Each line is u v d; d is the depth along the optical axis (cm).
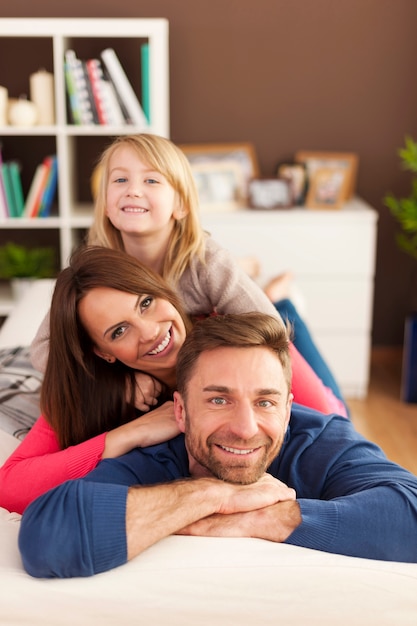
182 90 407
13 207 381
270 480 129
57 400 153
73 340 147
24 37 392
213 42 402
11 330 254
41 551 114
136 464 138
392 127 414
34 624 115
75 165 406
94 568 116
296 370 192
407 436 351
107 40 392
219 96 408
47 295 288
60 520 116
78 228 410
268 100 409
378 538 122
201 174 397
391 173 419
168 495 122
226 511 124
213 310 196
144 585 115
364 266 386
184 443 143
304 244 383
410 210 375
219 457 125
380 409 381
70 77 366
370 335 435
